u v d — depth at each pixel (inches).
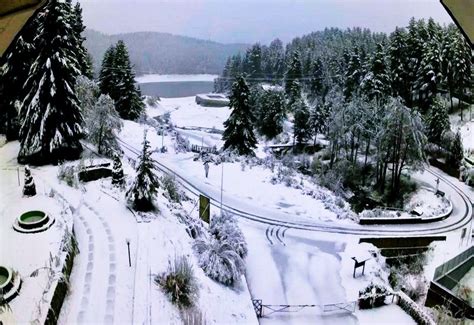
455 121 1827.0
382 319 620.1
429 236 976.3
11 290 438.0
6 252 521.0
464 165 1459.2
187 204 971.9
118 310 466.9
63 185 808.9
